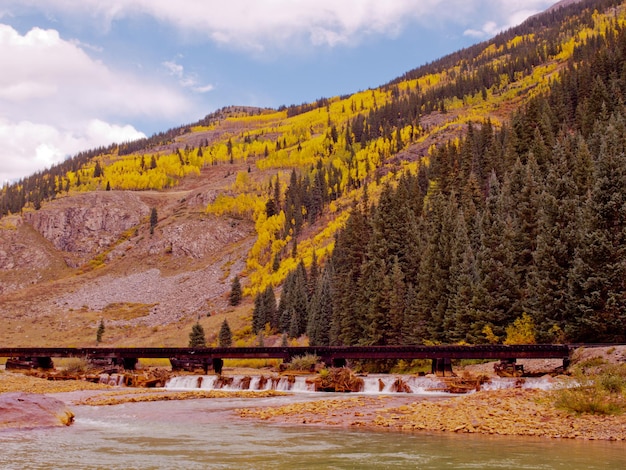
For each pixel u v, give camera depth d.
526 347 45.53
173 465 14.95
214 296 189.88
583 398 25.50
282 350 58.16
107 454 16.86
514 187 84.00
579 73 165.12
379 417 25.45
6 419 23.02
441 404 29.61
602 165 54.56
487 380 41.12
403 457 16.12
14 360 67.00
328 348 55.75
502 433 21.20
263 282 177.38
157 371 57.34
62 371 57.84
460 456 16.30
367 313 77.19
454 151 143.38
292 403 34.31
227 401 36.59
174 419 27.05
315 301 115.50
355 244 93.38
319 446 18.31
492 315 60.16
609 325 49.41
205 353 61.09
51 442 19.42
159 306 193.00
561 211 58.38
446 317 65.81
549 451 17.22
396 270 74.94
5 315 196.12
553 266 55.12
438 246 74.81
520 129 111.62
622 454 16.64
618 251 49.16
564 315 52.78
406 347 50.75
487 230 66.81
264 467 14.59
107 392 43.97
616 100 121.69
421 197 122.88
